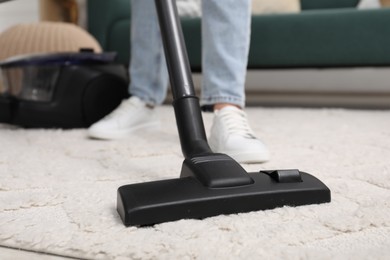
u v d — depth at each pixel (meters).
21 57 1.62
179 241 0.55
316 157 1.06
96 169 0.95
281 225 0.59
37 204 0.71
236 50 1.04
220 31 1.03
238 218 0.62
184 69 0.75
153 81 1.41
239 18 1.02
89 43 2.20
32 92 1.60
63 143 1.28
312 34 2.17
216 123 1.04
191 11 2.47
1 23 3.61
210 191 0.63
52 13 2.66
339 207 0.67
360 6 2.65
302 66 2.23
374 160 1.02
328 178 0.86
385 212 0.64
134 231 0.58
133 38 1.39
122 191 0.63
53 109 1.58
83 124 1.62
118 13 2.50
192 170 0.66
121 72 1.72
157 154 1.11
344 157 1.05
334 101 2.76
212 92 1.06
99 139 1.34
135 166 0.98
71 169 0.95
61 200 0.73
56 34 2.11
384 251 0.51
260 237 0.56
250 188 0.64
